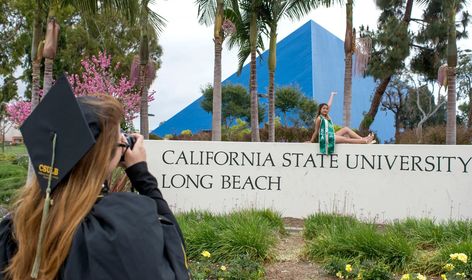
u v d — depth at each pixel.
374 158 10.21
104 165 1.52
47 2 12.91
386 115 44.69
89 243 1.37
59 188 1.49
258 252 6.58
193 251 6.64
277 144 10.43
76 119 1.49
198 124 43.22
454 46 15.76
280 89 41.03
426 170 10.06
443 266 5.88
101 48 32.88
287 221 9.73
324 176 10.30
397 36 23.55
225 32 17.22
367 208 10.16
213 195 10.48
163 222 1.55
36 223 1.50
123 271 1.34
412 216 9.52
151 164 10.55
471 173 9.94
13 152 34.88
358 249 6.40
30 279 1.47
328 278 5.90
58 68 31.58
